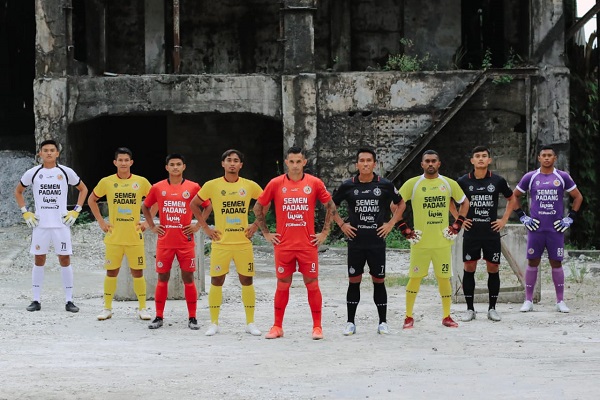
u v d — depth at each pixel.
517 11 28.12
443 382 8.09
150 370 8.76
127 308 13.59
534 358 9.27
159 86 25.00
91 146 28.86
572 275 18.02
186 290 11.68
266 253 22.86
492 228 12.21
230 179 11.15
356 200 11.00
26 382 8.20
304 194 10.74
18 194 13.39
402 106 24.91
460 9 28.09
